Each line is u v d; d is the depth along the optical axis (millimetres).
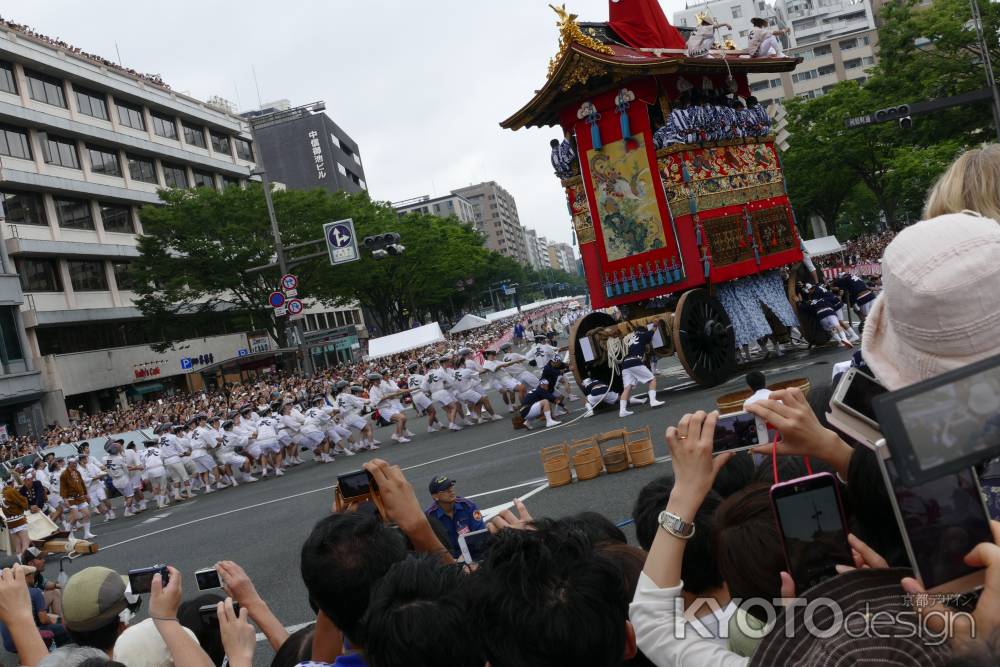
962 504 1590
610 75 15242
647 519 3395
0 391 41594
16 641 3939
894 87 38625
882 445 1622
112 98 55781
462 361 21625
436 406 22000
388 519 3463
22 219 47312
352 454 22391
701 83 16234
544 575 2219
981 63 35719
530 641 2152
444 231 77562
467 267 82250
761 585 2285
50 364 46500
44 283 48594
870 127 46062
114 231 54688
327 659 3195
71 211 51219
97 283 52500
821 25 116438
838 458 2111
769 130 17281
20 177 45969
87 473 22172
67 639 7273
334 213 49688
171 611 3377
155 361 55062
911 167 44562
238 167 69375
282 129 105188
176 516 18688
